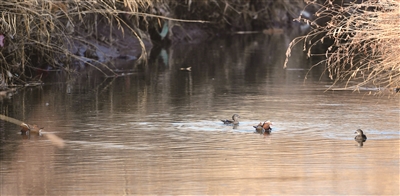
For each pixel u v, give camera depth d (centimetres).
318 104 2475
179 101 2580
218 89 2883
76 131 2052
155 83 3086
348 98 2592
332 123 2134
